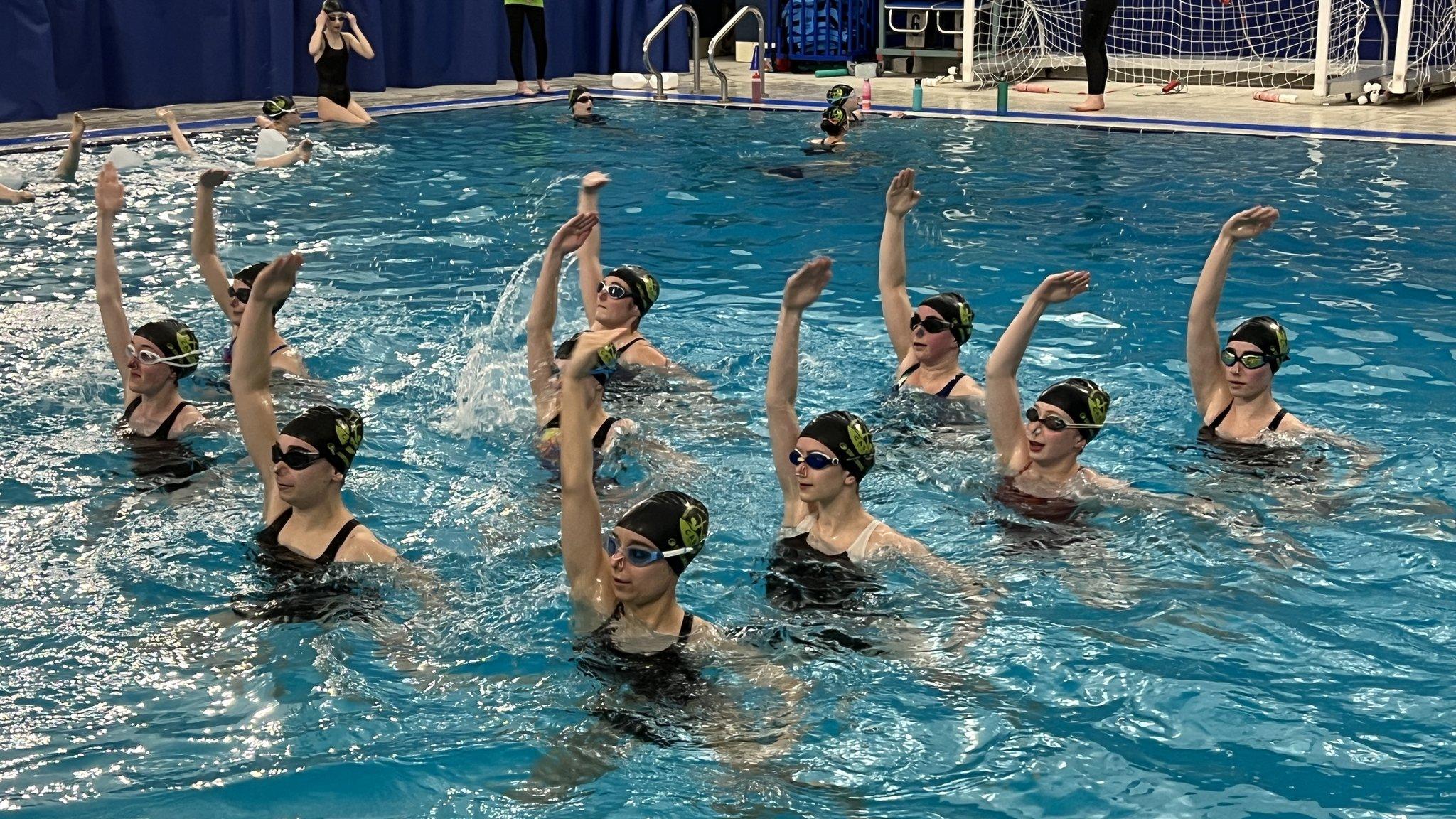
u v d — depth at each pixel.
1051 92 17.53
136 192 10.66
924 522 4.78
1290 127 13.80
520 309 7.50
